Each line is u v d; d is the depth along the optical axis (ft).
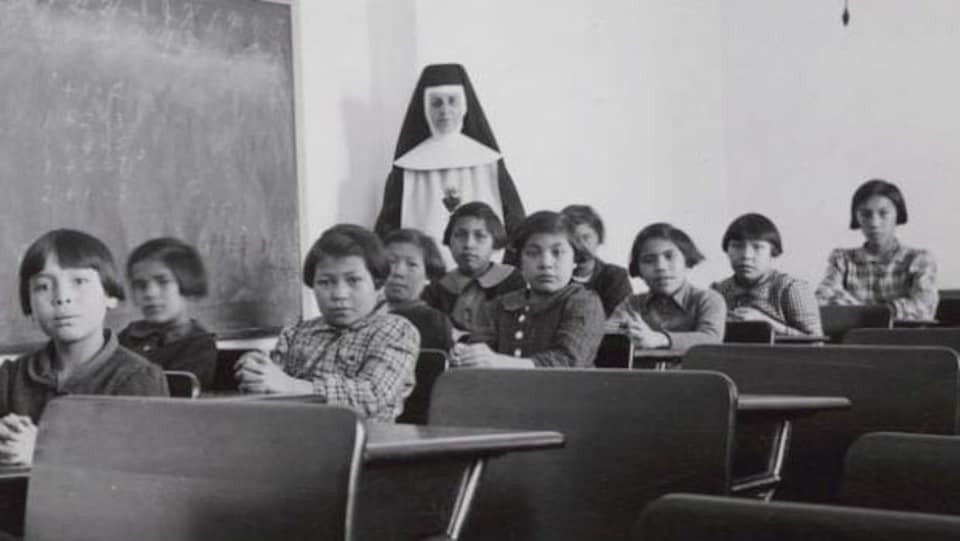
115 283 9.48
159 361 14.87
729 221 30.27
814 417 8.20
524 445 5.17
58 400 5.23
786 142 30.19
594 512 6.21
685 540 3.18
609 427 6.22
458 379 6.76
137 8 18.42
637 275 18.15
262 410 4.43
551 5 25.88
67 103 17.47
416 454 4.69
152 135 18.53
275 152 20.40
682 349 16.28
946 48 28.45
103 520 4.85
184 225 18.92
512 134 24.99
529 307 14.65
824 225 29.81
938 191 28.55
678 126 29.12
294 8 20.86
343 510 4.10
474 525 6.54
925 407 7.80
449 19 23.49
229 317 19.47
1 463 7.28
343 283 12.08
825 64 29.76
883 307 21.09
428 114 21.44
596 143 26.99
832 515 3.00
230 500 4.41
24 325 16.70
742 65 30.48
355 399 11.34
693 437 5.96
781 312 21.03
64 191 17.37
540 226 14.55
